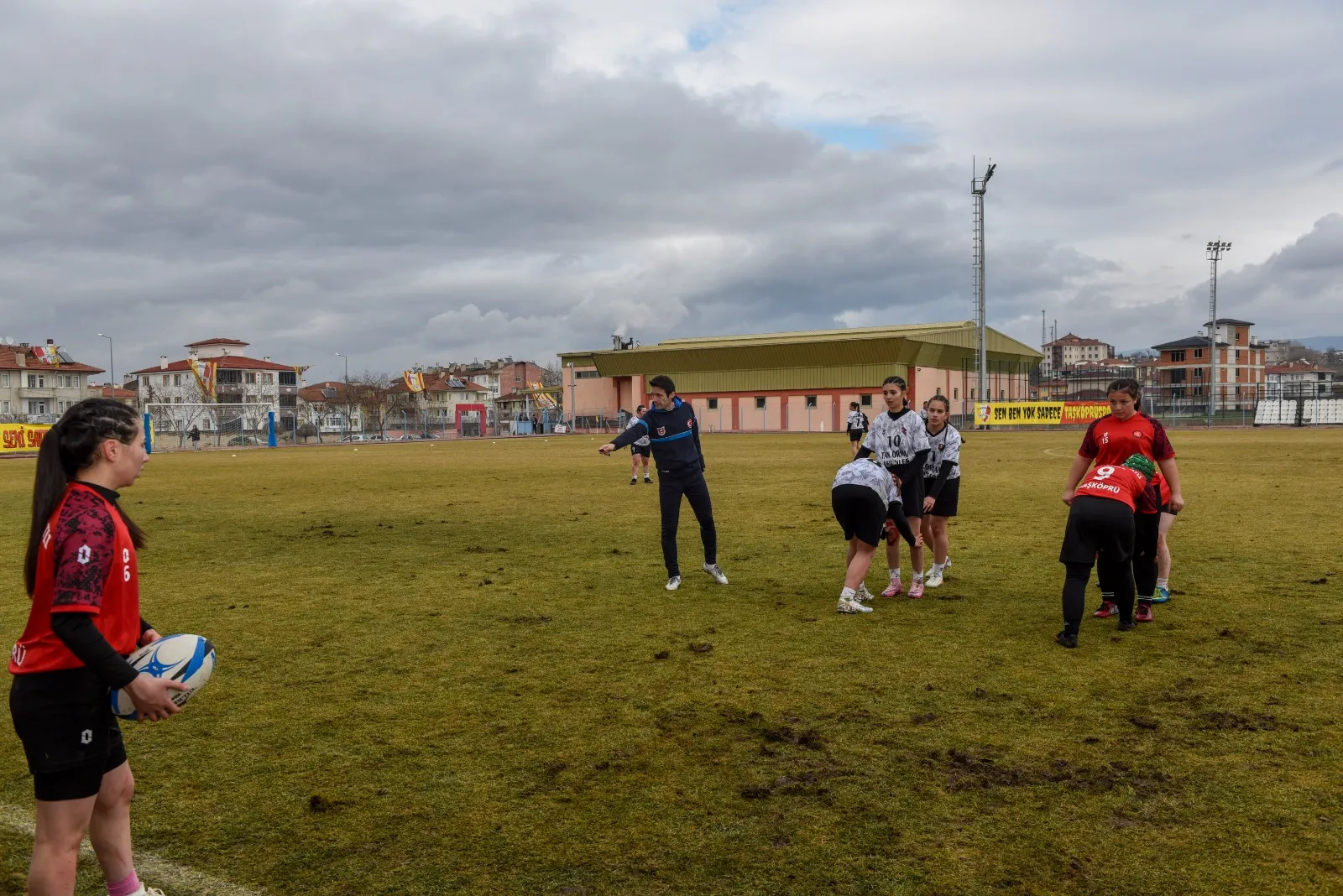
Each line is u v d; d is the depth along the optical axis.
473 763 4.37
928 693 5.29
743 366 78.50
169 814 3.86
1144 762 4.25
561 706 5.18
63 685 2.64
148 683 2.68
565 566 9.73
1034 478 19.83
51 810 2.67
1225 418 71.69
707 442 47.06
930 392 74.00
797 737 4.62
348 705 5.25
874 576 9.00
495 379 142.12
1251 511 13.41
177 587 8.77
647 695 5.33
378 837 3.63
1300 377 132.50
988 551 10.25
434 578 9.14
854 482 7.17
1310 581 8.30
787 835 3.59
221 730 4.85
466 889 3.23
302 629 7.05
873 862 3.37
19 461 34.22
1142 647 6.25
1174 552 9.92
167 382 105.56
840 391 74.25
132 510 15.71
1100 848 3.46
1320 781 4.02
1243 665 5.77
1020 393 91.25
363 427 70.81
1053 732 4.65
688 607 7.70
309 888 3.25
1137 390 6.98
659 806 3.86
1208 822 3.66
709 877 3.29
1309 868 3.30
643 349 82.00
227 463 31.56
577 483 20.89
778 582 8.73
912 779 4.10
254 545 11.45
